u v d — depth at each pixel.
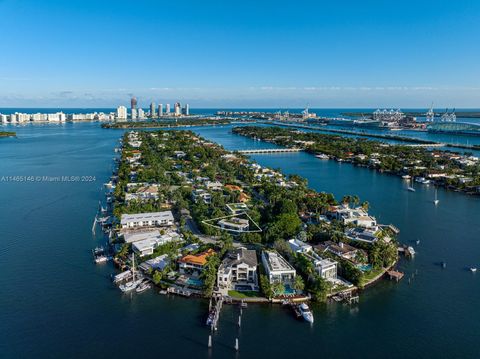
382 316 135.38
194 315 133.25
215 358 114.06
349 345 120.69
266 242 192.88
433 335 126.06
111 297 143.50
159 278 150.62
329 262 156.88
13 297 142.88
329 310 138.12
